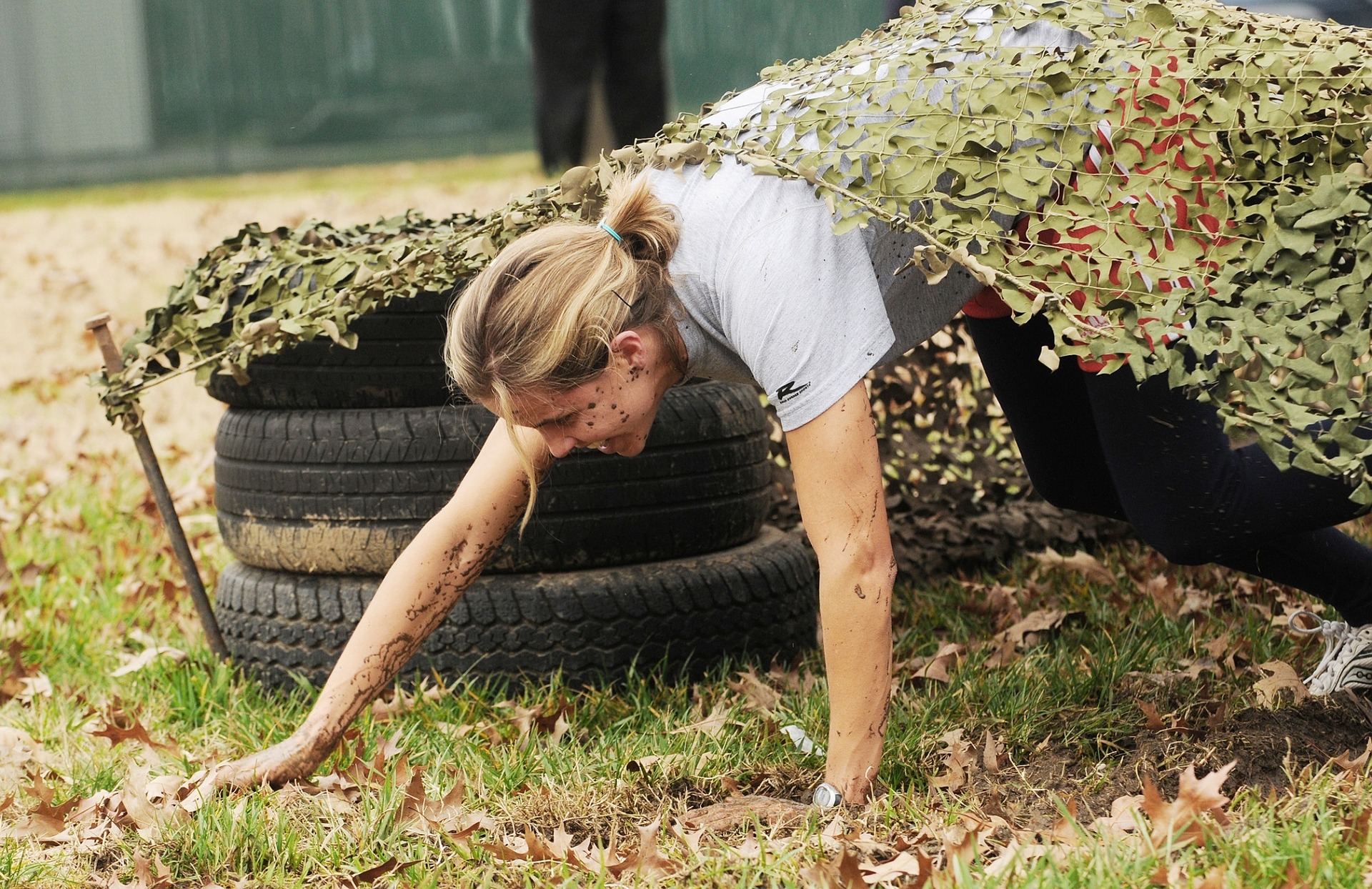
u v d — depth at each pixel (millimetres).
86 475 7059
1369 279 2787
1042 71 3018
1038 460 4012
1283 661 3990
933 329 3404
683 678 4387
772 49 15094
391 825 3379
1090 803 3322
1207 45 3043
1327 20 3258
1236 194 2967
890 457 5613
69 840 3424
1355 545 3709
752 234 2982
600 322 2926
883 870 2943
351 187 19969
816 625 4879
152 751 4020
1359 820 2895
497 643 4355
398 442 4344
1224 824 3035
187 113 24531
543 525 4371
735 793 3504
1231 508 3332
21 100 24406
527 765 3738
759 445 4770
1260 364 2836
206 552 5938
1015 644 4516
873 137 3061
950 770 3475
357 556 4406
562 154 8695
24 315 11438
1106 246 2973
